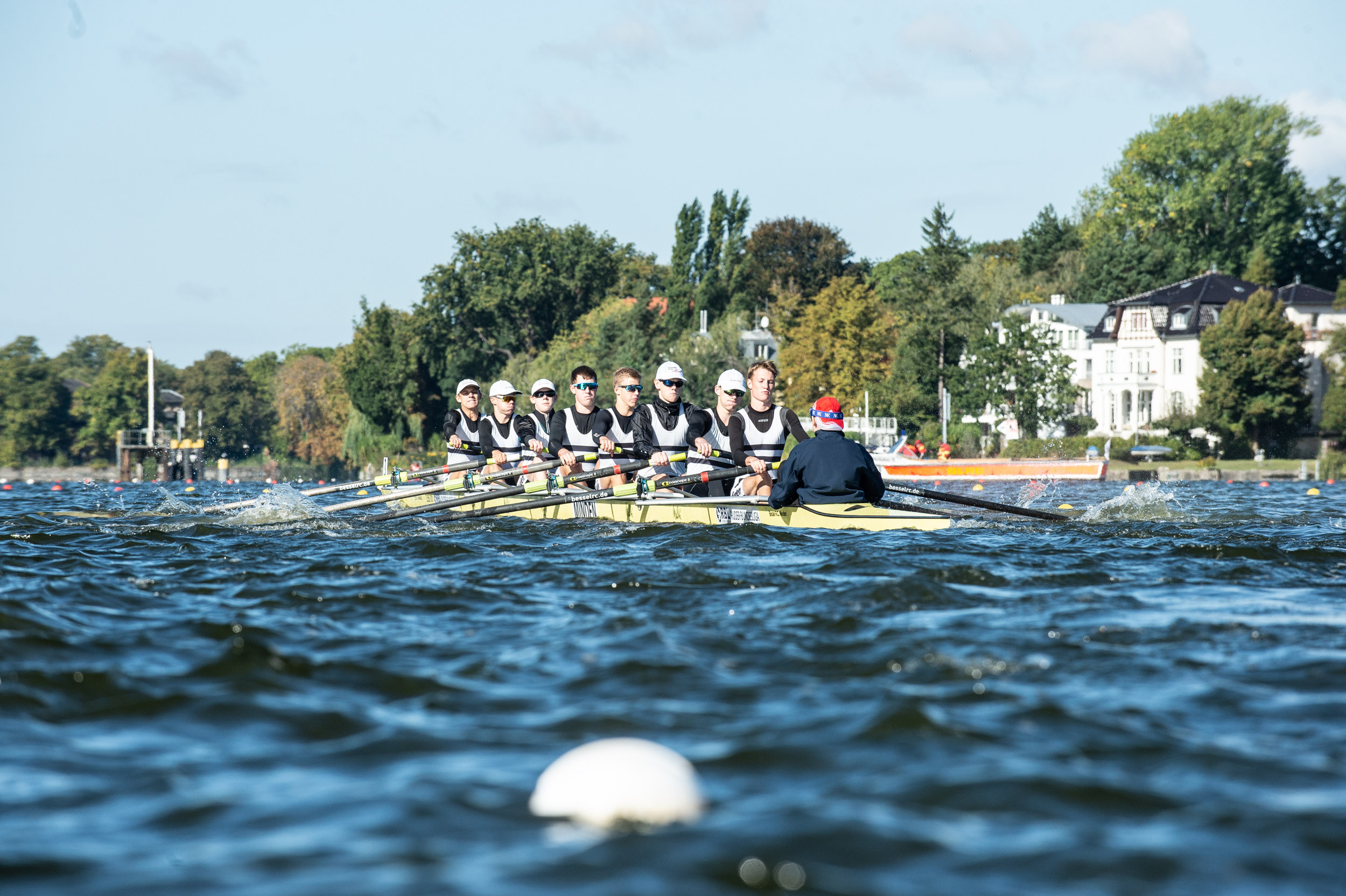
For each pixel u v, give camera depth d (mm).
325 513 48562
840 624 22172
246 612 24188
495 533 42375
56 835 11109
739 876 9828
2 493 118250
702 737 14484
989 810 11641
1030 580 28438
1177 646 20156
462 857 10383
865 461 43938
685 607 24375
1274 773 12969
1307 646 20156
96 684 17172
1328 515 57531
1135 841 10781
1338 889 9688
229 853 10562
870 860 10219
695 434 49906
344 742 14453
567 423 53531
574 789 11539
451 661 19172
